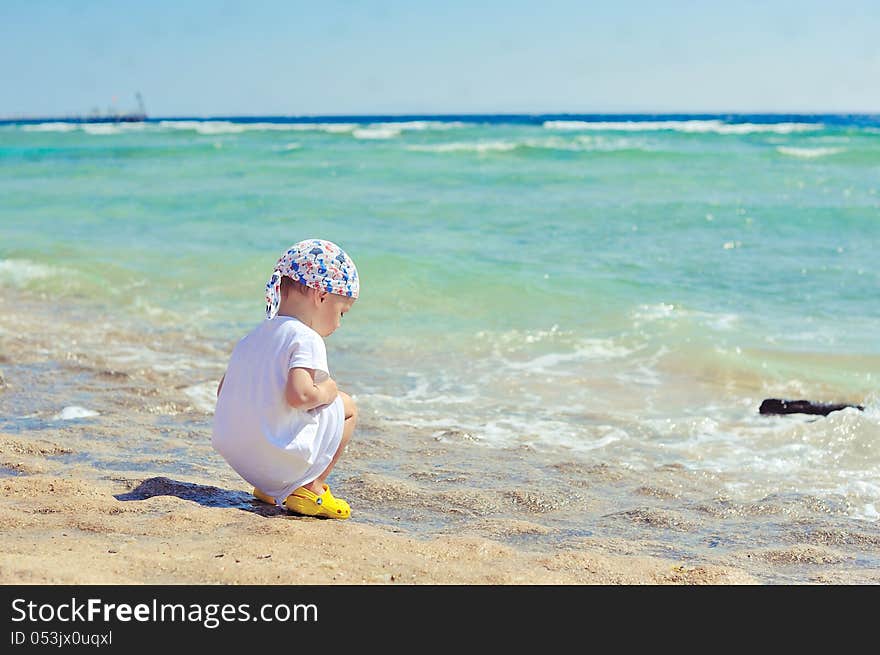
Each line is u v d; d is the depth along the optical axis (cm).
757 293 952
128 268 1108
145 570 319
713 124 5875
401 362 738
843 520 429
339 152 2848
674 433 572
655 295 942
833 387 646
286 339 379
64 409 592
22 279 1057
